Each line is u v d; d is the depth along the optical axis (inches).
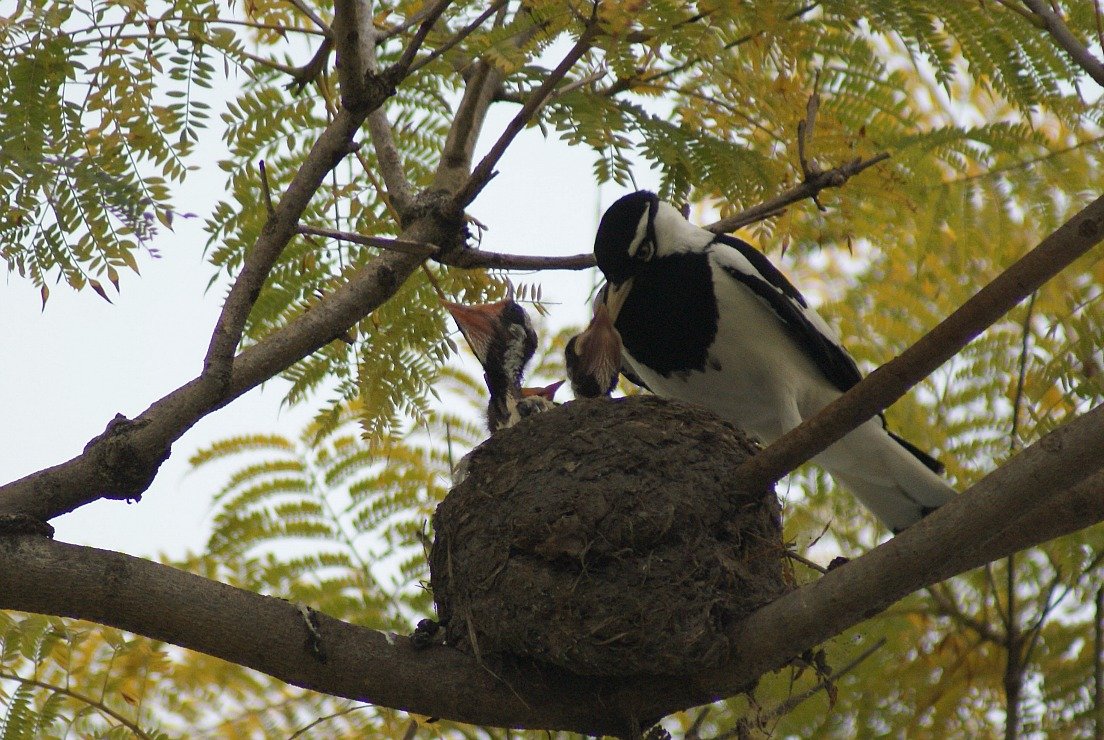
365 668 321.1
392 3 464.8
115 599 298.0
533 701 329.7
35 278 289.4
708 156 407.5
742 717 374.9
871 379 308.3
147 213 286.0
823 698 464.4
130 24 324.2
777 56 381.7
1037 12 357.1
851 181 424.2
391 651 326.6
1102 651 451.8
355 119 315.3
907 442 502.6
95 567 298.5
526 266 430.9
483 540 351.9
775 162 422.6
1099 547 473.7
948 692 478.6
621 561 331.3
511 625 328.2
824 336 508.1
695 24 337.1
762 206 411.2
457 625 344.2
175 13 334.3
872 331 560.4
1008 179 440.1
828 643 467.5
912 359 298.2
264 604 315.0
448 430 475.2
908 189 430.0
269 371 346.6
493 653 333.1
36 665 365.1
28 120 311.6
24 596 293.4
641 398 400.2
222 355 316.8
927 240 450.6
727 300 496.7
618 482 350.9
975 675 482.0
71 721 362.9
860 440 488.1
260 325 422.6
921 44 383.2
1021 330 511.8
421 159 481.4
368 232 430.6
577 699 331.0
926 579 293.3
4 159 285.9
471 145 424.8
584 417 388.2
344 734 445.4
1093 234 271.9
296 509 483.8
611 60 355.3
